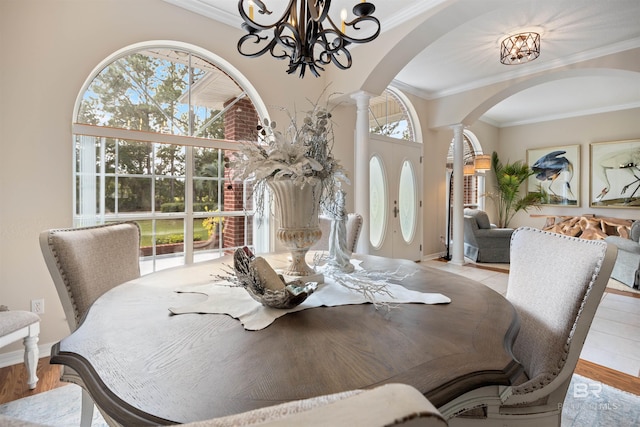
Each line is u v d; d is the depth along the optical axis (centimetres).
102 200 250
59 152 226
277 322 100
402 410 27
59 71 225
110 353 80
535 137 715
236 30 311
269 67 335
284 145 133
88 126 236
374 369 72
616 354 232
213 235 310
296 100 356
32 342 188
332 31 149
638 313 311
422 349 82
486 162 616
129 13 253
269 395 63
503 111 661
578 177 659
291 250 143
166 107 283
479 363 75
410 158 519
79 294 140
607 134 627
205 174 306
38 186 219
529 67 419
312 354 79
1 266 209
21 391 187
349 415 27
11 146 210
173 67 287
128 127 263
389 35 313
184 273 165
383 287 127
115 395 64
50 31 222
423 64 412
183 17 279
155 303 118
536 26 318
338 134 399
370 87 349
